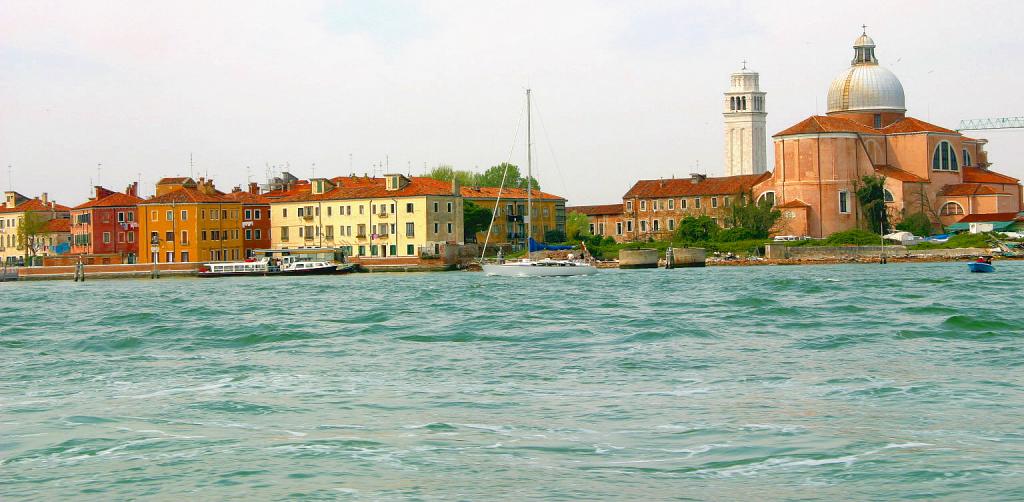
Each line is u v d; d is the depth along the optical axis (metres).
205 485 28.19
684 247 175.12
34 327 73.69
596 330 62.59
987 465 28.62
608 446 31.66
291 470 29.41
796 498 26.22
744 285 108.31
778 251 173.50
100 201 191.88
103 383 45.56
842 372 44.53
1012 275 122.06
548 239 186.25
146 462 30.59
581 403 38.47
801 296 89.69
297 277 157.38
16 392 43.38
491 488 27.44
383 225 171.50
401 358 52.00
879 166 196.50
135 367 50.69
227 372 48.16
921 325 62.25
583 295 96.88
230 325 70.00
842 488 26.92
